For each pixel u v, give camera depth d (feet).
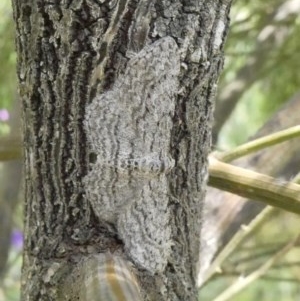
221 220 1.54
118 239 1.02
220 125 2.35
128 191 0.99
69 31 0.94
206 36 0.96
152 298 1.02
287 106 1.62
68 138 0.99
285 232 2.54
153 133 0.96
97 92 0.96
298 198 1.16
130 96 0.95
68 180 1.00
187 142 1.00
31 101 0.99
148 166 0.97
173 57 0.95
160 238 1.01
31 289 1.05
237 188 1.18
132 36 0.94
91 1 0.93
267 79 2.79
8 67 2.39
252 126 3.43
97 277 0.94
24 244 1.07
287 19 2.42
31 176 1.02
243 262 2.09
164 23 0.94
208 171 1.11
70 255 1.02
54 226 1.03
